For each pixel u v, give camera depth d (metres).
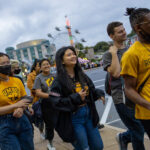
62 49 2.36
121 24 2.51
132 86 1.81
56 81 2.28
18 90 2.48
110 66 2.48
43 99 3.23
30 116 2.61
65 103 2.14
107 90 2.72
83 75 2.41
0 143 2.22
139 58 1.72
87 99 2.34
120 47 2.58
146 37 1.72
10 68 2.39
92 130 2.33
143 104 1.74
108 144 3.42
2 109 2.20
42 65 3.53
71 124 2.20
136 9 1.78
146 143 3.17
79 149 2.27
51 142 3.63
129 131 2.69
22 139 2.37
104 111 5.85
